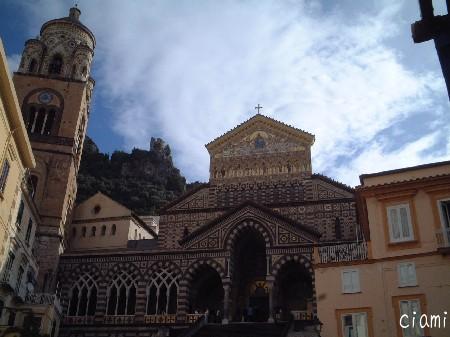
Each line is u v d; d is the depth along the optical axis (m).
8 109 32.28
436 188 34.50
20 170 37.81
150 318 48.88
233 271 50.59
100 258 53.38
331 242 48.06
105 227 66.69
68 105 64.25
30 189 54.25
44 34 71.50
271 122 62.91
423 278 32.47
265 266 53.22
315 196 57.38
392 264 33.81
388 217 35.22
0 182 33.50
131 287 51.78
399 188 35.47
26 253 43.91
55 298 44.69
